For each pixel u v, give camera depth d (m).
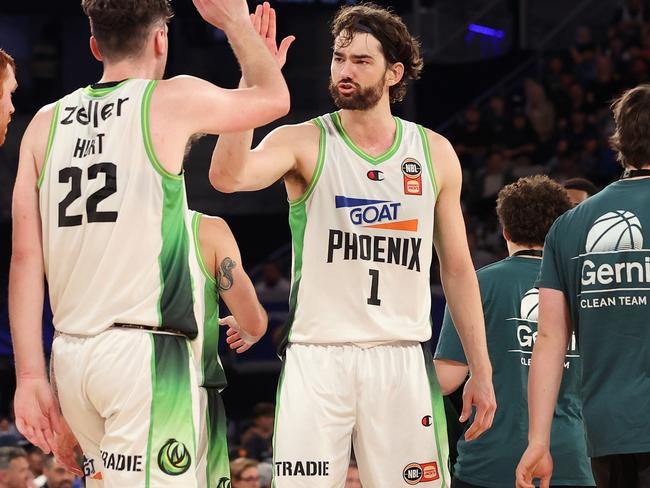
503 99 18.36
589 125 17.06
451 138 18.55
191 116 3.88
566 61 18.27
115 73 4.00
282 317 14.32
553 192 5.40
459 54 19.47
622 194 4.23
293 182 4.62
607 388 4.13
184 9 18.72
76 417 3.96
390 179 4.56
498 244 15.50
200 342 4.07
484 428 4.75
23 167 4.02
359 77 4.57
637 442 4.04
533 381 4.34
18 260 3.96
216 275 5.16
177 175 3.89
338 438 4.45
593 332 4.18
